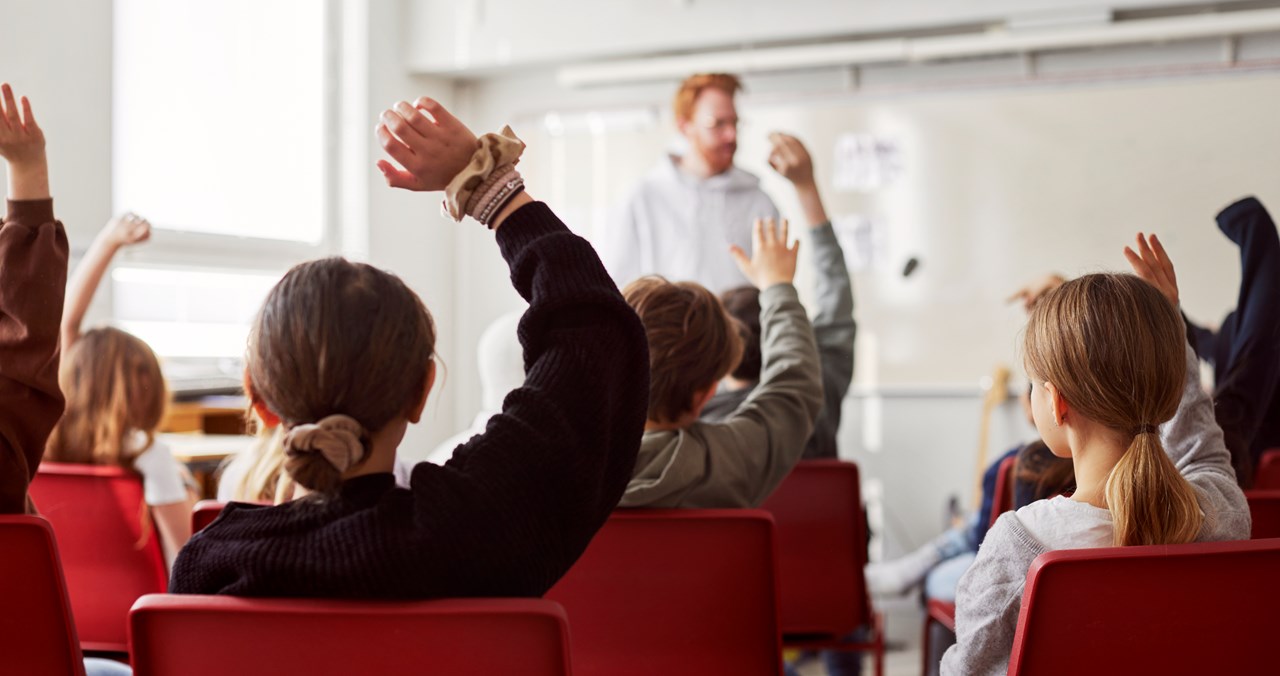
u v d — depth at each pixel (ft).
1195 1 15.01
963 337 16.51
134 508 6.84
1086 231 15.97
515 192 3.74
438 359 3.65
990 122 16.38
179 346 15.29
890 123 16.80
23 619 4.25
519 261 3.65
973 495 16.43
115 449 7.43
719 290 15.34
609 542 5.24
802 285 17.06
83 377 7.40
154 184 14.89
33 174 4.60
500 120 19.03
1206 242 15.43
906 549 16.75
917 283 16.71
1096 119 15.90
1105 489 4.38
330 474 3.25
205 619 3.33
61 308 4.64
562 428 3.47
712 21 16.85
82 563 6.95
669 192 15.55
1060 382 4.43
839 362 8.33
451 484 3.39
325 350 3.32
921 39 16.28
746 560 5.21
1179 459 4.92
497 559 3.37
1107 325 4.34
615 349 3.61
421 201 18.85
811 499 7.57
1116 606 3.94
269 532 3.42
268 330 3.39
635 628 5.31
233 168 16.19
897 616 15.99
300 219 17.34
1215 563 3.90
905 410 16.76
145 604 3.32
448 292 19.27
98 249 7.80
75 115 13.15
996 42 15.67
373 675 3.33
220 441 11.61
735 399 7.75
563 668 3.28
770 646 5.30
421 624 3.26
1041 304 4.59
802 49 16.57
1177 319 4.43
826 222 8.41
